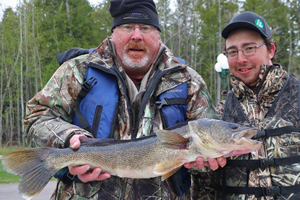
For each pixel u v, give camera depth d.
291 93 3.34
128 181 3.45
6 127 45.62
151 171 3.27
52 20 39.06
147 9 3.72
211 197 3.61
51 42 39.09
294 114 3.28
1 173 13.13
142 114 3.57
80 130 3.39
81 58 3.73
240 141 3.06
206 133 3.12
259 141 3.24
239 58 3.48
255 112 3.44
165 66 3.72
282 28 41.25
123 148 3.30
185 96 3.69
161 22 42.62
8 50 40.88
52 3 39.88
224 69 12.69
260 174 3.28
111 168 3.29
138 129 3.55
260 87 3.44
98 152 3.29
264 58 3.49
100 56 3.71
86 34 39.81
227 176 3.42
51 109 3.57
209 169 3.51
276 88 3.39
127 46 3.68
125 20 3.68
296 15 41.16
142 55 3.69
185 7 45.09
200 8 36.50
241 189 3.32
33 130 3.49
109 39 3.81
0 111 43.84
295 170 3.20
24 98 48.69
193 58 47.72
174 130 3.28
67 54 4.07
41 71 40.91
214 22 35.41
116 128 3.56
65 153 3.26
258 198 3.25
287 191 3.19
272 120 3.33
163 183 3.49
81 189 3.42
